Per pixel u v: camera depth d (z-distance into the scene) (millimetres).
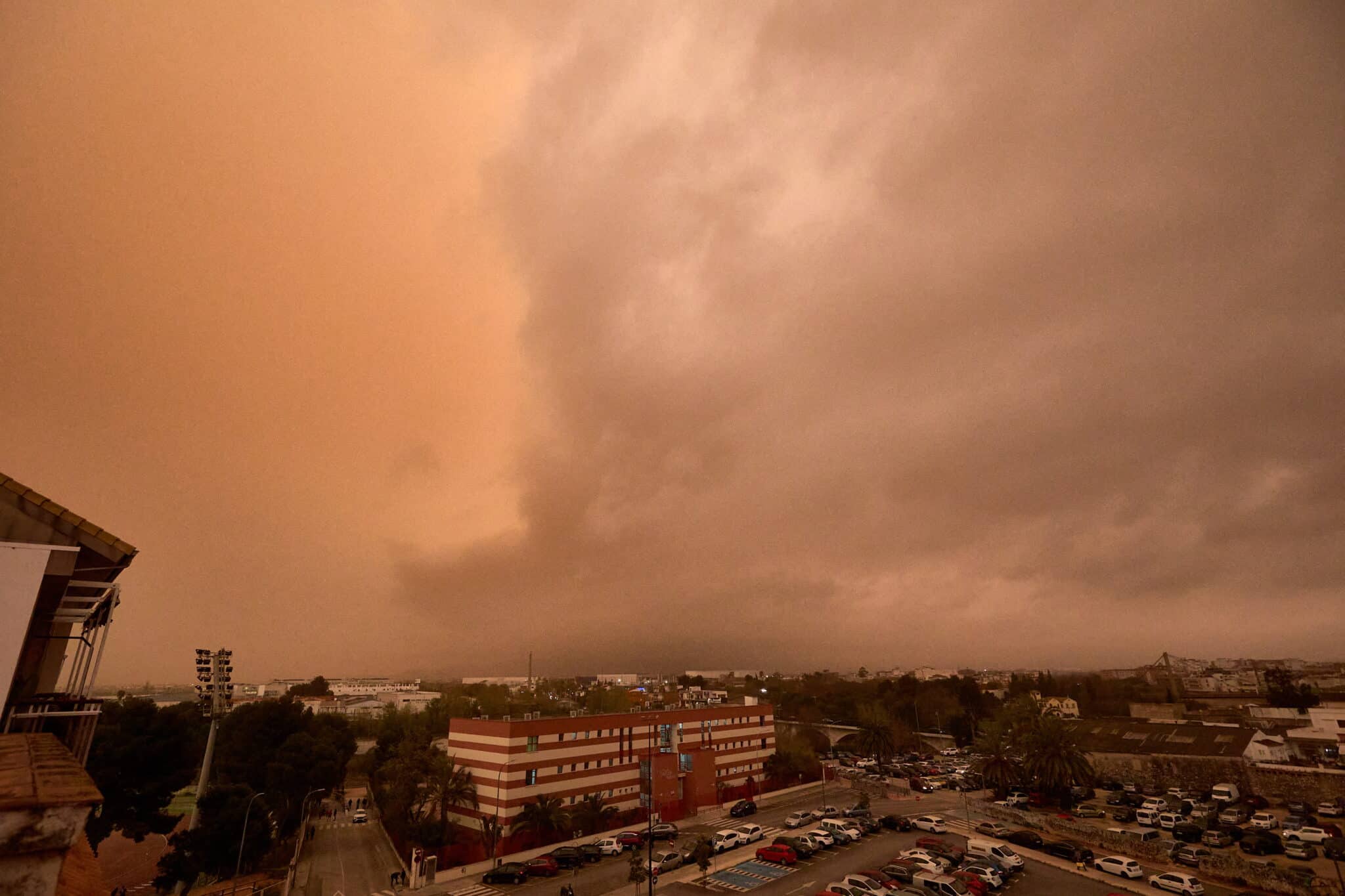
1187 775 70625
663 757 69000
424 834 54000
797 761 90000
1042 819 60688
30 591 10797
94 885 8758
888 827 59312
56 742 6594
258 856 52281
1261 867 41312
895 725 113250
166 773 49375
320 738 74312
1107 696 136500
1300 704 106375
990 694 136000
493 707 110625
